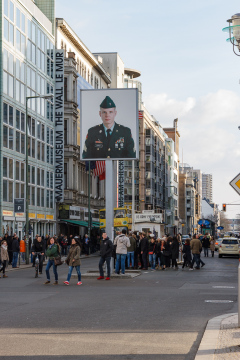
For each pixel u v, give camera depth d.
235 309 15.12
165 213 140.00
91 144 30.03
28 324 12.41
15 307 15.69
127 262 33.50
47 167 64.62
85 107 30.20
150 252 33.81
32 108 59.22
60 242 57.09
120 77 112.75
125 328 11.78
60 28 71.75
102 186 88.44
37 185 60.53
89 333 11.14
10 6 52.72
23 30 56.59
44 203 63.03
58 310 14.92
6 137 51.09
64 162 70.75
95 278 27.05
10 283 24.66
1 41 50.28
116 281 25.30
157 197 127.81
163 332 11.27
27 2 58.53
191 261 35.59
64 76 70.88
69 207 68.56
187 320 12.98
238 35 17.48
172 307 15.53
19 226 53.47
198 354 8.70
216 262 45.53
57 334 11.03
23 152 55.91
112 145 29.89
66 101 70.44
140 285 23.09
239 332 10.51
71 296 18.72
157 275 29.08
